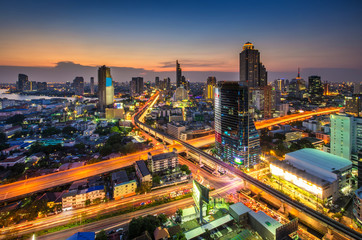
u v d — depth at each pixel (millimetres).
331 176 191000
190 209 176000
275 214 174250
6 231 156875
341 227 137750
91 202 190875
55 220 169375
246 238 137000
